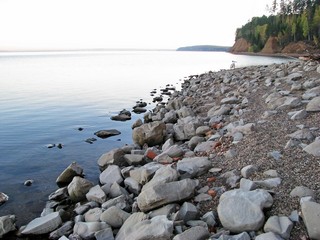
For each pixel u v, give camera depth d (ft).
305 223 15.44
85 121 60.95
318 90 38.42
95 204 24.98
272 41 375.45
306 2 354.13
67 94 96.12
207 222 18.13
